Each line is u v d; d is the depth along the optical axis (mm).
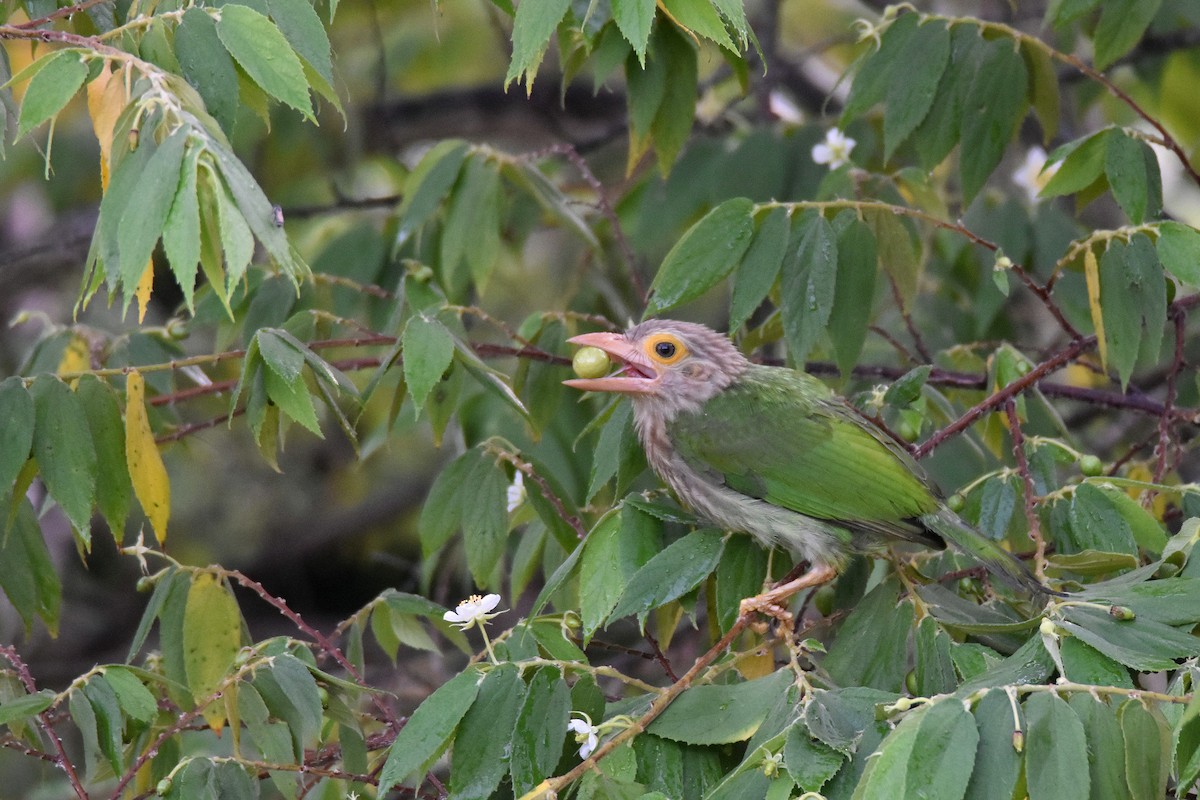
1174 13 14852
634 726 7531
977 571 9234
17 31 7652
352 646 10164
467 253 12750
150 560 19500
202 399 14000
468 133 20062
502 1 8828
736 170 13789
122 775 8492
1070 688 6453
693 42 10617
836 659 8461
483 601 7742
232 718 8508
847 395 12695
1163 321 9375
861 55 11516
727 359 9844
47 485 9008
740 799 6848
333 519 20250
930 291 14938
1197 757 6172
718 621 9445
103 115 7727
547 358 11148
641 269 15289
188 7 8039
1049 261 13883
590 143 17609
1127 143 10109
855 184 12477
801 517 9219
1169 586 7328
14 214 18234
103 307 17938
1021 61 10836
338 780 9766
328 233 16031
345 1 17688
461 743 7473
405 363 9023
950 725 6105
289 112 16344
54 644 18828
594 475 9984
